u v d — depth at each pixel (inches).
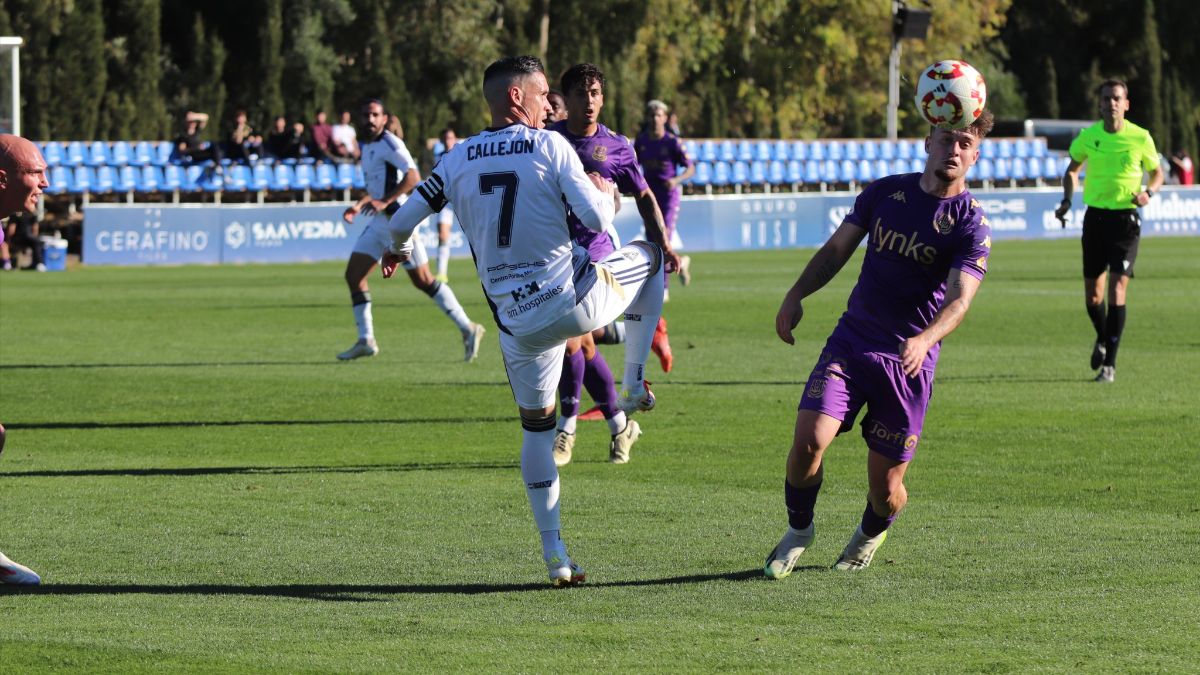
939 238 594.9
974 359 1461.6
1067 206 1314.0
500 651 512.1
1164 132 6476.4
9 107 2962.6
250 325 1859.0
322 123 3718.0
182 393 1251.2
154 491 831.7
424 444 997.8
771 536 709.9
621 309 657.0
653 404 912.3
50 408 1170.6
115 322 1900.8
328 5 4931.1
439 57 5083.7
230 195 3683.6
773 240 3838.6
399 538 709.3
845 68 6279.5
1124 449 952.3
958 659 498.9
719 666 493.0
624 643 521.7
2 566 610.9
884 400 609.6
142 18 4338.1
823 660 499.5
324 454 959.6
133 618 560.1
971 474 871.1
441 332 1775.3
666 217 2020.2
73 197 3481.8
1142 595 585.3
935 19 6151.6
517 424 1084.5
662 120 2006.6
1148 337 1654.8
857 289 620.4
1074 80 7076.8
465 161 615.5
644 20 5610.2
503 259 612.1
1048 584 606.5
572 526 736.3
